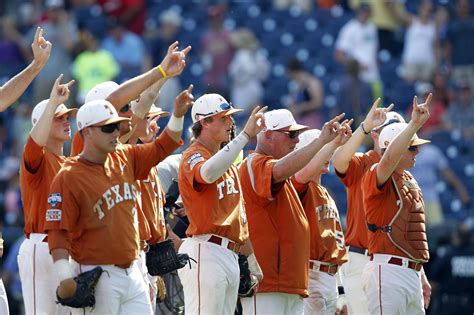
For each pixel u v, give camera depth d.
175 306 37.31
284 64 80.81
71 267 29.41
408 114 69.81
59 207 28.66
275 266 34.06
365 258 39.09
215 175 31.92
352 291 39.34
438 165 60.53
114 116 29.20
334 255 37.16
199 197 32.97
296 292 34.16
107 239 29.11
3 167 70.19
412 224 36.44
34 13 85.62
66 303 28.55
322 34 82.00
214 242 33.06
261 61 76.50
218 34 76.69
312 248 36.78
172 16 81.00
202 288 32.97
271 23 84.06
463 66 73.50
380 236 36.31
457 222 55.38
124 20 81.00
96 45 75.88
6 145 72.94
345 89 65.62
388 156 34.66
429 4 75.06
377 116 36.59
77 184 28.86
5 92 32.38
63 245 28.62
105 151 29.19
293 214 34.41
